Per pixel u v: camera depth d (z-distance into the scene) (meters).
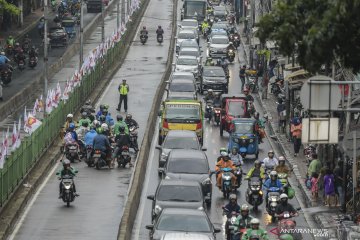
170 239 49.44
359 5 38.72
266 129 103.38
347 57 41.25
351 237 53.09
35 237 57.59
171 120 92.31
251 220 52.09
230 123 91.56
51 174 76.88
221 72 128.62
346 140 61.34
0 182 61.28
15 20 180.88
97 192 70.56
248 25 171.25
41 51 157.38
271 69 129.62
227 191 70.56
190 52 149.62
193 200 59.84
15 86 120.44
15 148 67.44
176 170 69.56
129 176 76.88
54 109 88.69
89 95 117.06
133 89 127.81
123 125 81.81
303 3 40.97
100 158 79.25
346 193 66.06
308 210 66.81
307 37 39.47
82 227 60.22
